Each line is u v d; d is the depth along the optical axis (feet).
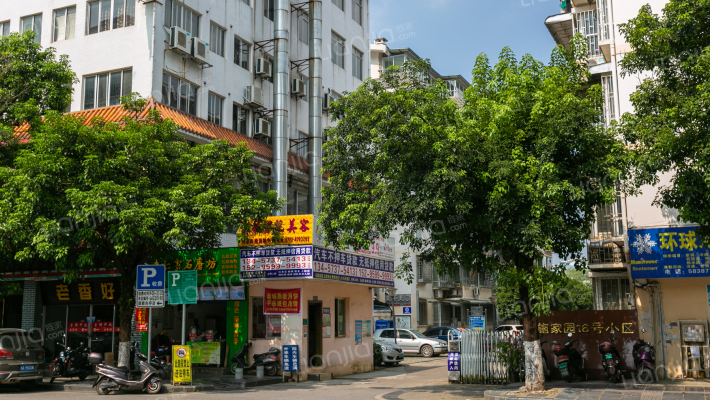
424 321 125.80
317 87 81.30
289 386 48.65
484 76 42.14
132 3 65.98
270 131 77.41
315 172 78.74
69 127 43.16
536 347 40.04
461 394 42.47
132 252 46.85
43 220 40.50
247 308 54.34
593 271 55.67
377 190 40.70
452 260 44.60
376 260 63.87
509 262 40.91
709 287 46.83
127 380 42.68
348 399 39.88
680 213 40.37
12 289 54.19
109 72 65.92
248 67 77.36
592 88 40.22
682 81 38.78
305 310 53.26
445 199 36.01
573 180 37.68
